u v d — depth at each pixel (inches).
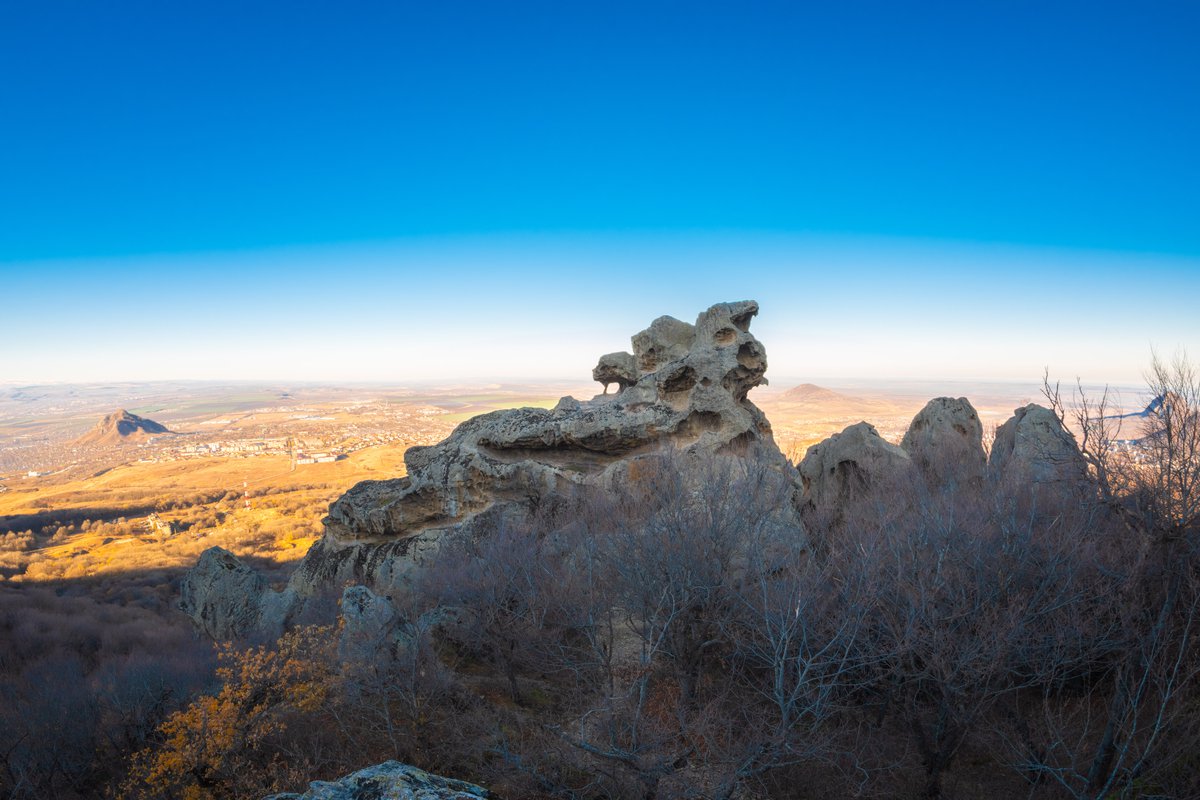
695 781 709.3
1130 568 660.7
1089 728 759.1
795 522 1039.6
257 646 1088.2
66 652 1813.5
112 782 903.1
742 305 1380.4
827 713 756.6
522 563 999.6
